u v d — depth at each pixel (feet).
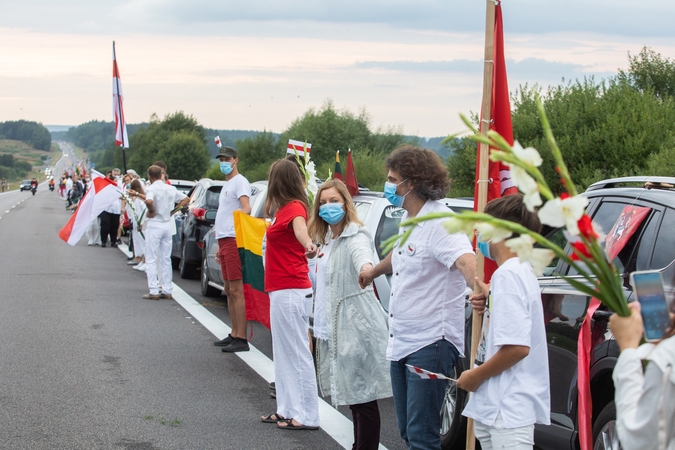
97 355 25.16
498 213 10.16
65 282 43.19
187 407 19.65
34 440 16.67
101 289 40.75
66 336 28.07
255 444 16.98
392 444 17.39
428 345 12.35
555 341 13.74
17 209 156.35
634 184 15.26
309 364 18.25
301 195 17.85
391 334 12.87
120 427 17.83
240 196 25.64
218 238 26.48
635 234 12.89
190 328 30.42
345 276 15.15
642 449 6.79
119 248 66.54
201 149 245.65
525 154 6.91
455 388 16.34
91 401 19.86
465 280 12.55
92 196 40.19
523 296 9.81
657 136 41.70
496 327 9.82
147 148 261.65
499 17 13.80
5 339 27.20
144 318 32.30
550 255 7.18
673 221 12.34
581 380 11.73
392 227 22.75
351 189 27.14
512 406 9.86
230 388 21.66
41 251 62.23
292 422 18.17
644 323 6.94
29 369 22.97
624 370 7.12
